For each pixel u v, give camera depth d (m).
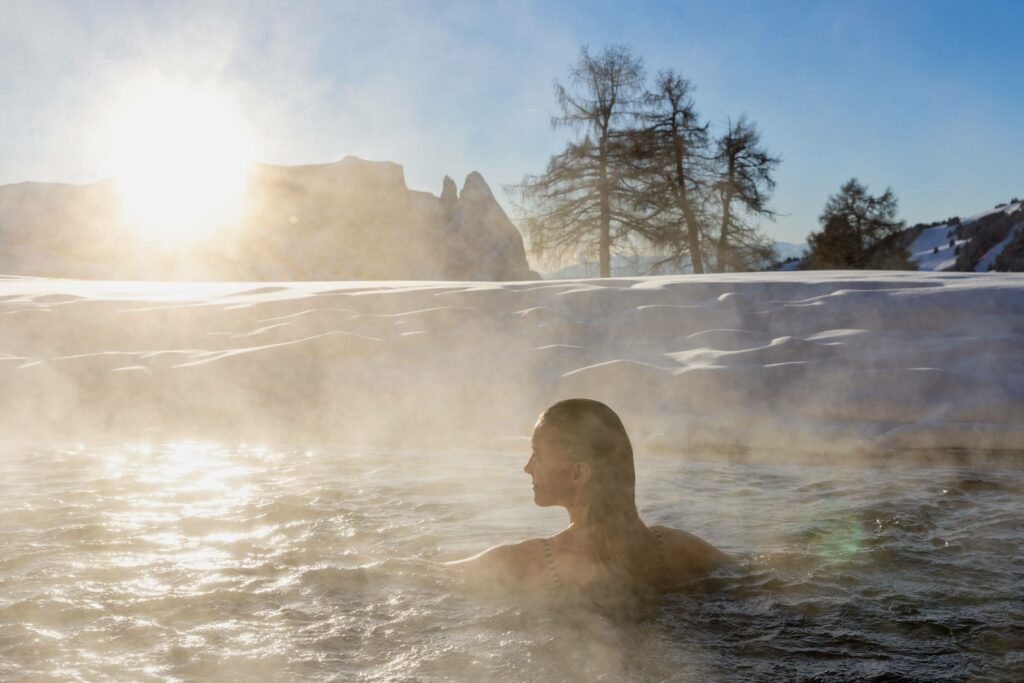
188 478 4.69
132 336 9.43
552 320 9.10
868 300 9.16
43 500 4.01
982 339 7.89
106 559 2.98
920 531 3.47
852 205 43.62
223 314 9.92
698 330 8.91
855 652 2.15
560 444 2.76
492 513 3.83
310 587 2.66
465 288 10.91
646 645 2.19
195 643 2.17
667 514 3.86
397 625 2.32
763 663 2.06
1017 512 3.85
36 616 2.37
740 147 35.06
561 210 34.09
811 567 2.92
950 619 2.40
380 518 3.72
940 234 157.12
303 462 5.35
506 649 2.14
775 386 7.21
